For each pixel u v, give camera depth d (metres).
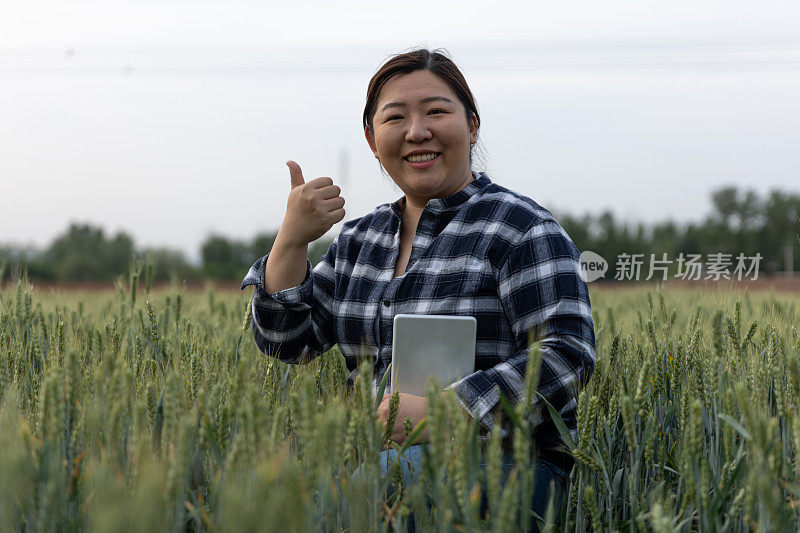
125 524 0.90
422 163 1.98
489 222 1.91
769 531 1.16
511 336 1.87
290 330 2.09
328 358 2.25
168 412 1.20
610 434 1.66
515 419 1.05
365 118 2.23
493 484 1.00
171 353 2.04
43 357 2.06
